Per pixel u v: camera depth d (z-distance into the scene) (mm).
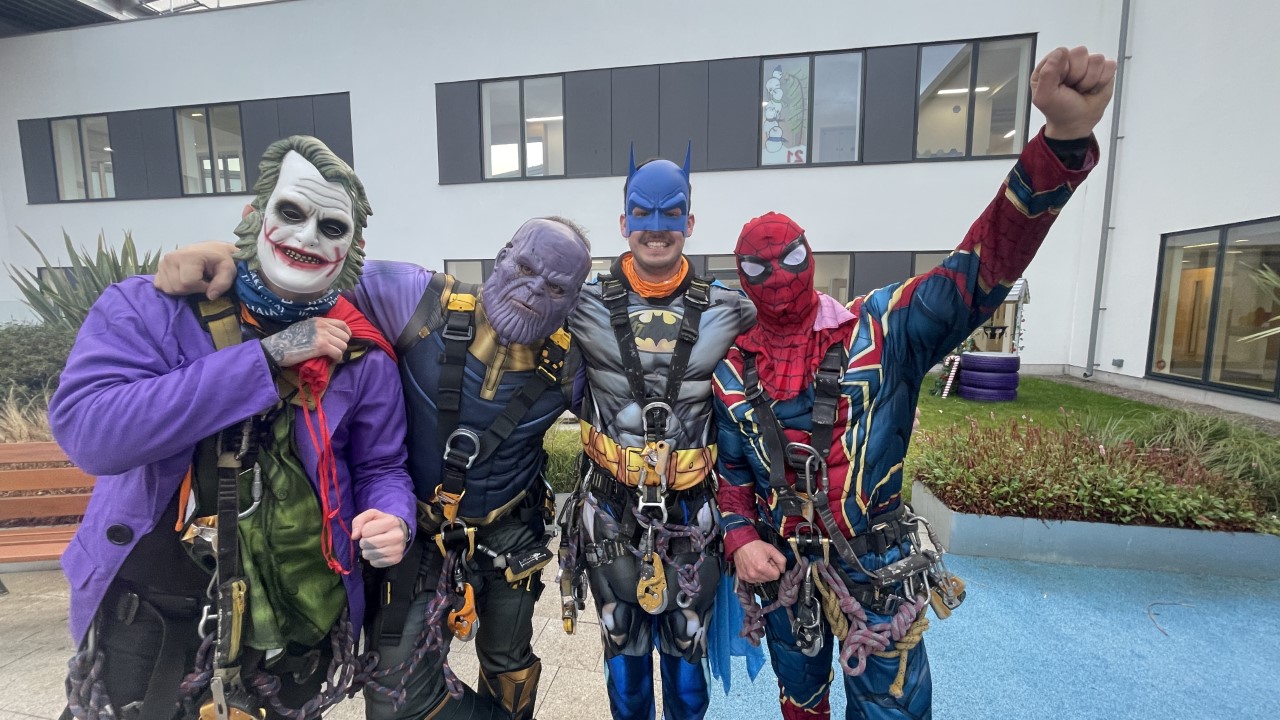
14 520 3631
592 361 1829
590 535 1864
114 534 1268
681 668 1931
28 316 8922
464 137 11359
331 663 1494
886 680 1656
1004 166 9969
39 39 12578
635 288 1855
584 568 1926
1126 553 3641
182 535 1287
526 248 1528
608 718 2408
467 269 11836
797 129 10453
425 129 11469
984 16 9828
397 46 11336
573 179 11117
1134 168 9398
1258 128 7281
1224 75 7766
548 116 11211
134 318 1251
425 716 1649
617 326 1782
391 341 1649
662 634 1901
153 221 12836
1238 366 7500
